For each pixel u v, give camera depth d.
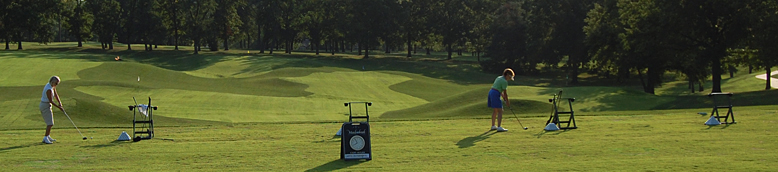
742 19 34.44
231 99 31.50
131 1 88.69
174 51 88.56
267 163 9.10
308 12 89.94
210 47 95.06
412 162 9.01
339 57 86.56
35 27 80.38
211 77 46.97
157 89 34.75
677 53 39.75
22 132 13.40
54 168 8.77
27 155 10.01
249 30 107.31
